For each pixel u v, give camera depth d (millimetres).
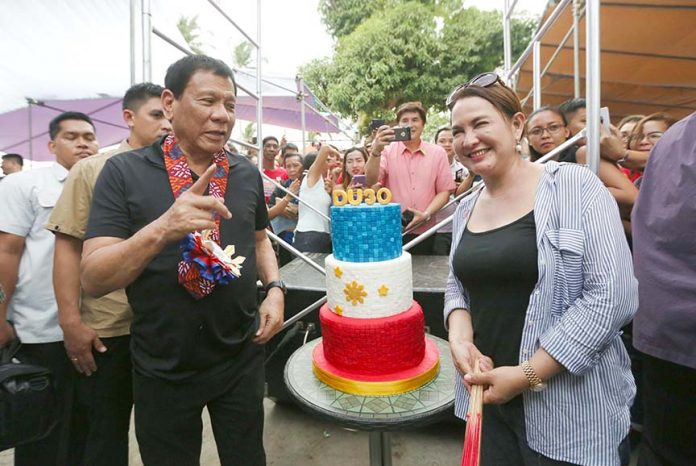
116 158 1403
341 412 1382
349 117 14633
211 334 1402
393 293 1601
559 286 1120
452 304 1480
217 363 1460
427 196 3555
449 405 1410
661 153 1402
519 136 1271
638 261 1475
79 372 1767
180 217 1122
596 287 1056
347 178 4359
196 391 1433
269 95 8578
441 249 3732
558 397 1140
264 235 1858
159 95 1887
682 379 1377
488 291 1267
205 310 1370
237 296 1449
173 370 1383
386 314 1600
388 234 1635
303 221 4066
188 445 1489
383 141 3186
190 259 1285
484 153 1215
